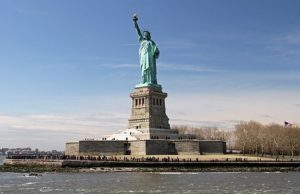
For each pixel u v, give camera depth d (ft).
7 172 632.38
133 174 588.09
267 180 520.42
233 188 442.09
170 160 655.35
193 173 613.93
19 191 418.72
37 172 624.18
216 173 617.62
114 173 603.67
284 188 445.37
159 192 410.11
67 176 561.02
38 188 439.22
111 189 430.20
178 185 462.60
